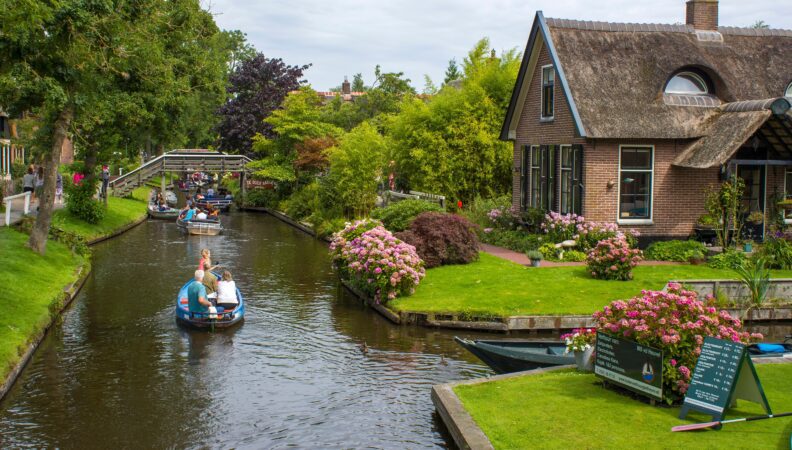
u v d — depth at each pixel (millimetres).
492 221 28266
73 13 17094
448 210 31625
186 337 16547
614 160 22516
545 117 25141
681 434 8781
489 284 19297
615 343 10367
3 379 12727
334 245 22391
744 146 22688
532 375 11492
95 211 34219
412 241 21953
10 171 42250
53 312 17781
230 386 13273
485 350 12672
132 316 18469
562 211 24188
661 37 24328
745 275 18172
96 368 14281
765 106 21031
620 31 24375
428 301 18188
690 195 22922
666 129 22344
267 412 11992
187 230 36688
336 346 15805
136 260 27375
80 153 37250
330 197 36812
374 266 18984
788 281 18109
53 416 11789
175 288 21953
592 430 9000
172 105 31734
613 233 21625
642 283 18703
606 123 22156
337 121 60219
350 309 19281
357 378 13672
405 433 11016
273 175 49156
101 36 19250
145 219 44438
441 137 32062
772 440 8523
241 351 15469
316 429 11258
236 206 55438
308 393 12875
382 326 17453
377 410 12008
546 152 25297
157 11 22922
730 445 8398
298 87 61094
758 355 12250
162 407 12227
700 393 9148
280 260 27766
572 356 12180
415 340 16234
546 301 17531
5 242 22188
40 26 15977
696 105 23109
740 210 22594
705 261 21141
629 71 23297
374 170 35938
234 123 60031
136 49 21703
